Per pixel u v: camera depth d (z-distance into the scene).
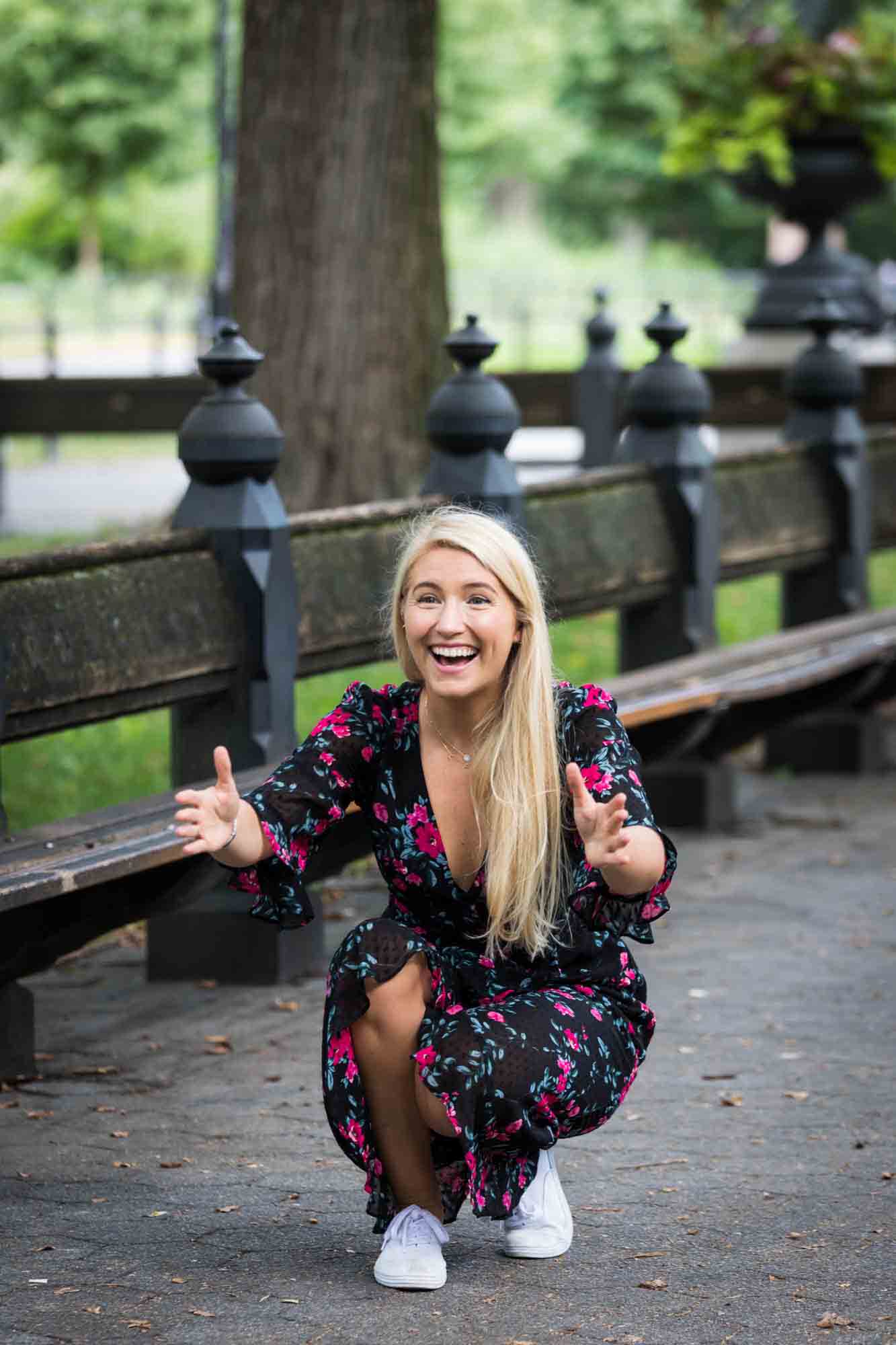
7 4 43.16
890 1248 4.04
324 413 11.16
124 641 5.42
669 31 17.00
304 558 6.22
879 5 20.88
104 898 5.17
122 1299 3.80
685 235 57.16
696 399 8.12
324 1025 3.86
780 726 8.50
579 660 10.80
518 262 53.66
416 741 3.93
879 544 9.77
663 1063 5.32
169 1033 5.63
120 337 37.03
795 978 6.13
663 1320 3.69
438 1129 3.77
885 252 53.06
